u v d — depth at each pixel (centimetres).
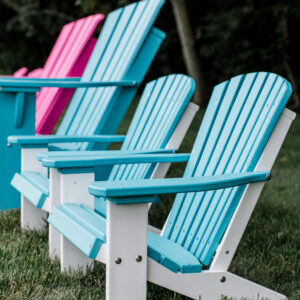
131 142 428
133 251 241
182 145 832
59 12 1945
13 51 2289
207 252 277
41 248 358
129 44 520
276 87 283
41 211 414
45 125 587
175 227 319
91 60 584
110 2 1302
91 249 246
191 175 328
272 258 361
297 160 772
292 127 1115
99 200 359
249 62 1695
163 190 229
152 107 422
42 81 532
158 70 1877
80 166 312
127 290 241
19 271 314
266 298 271
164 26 1798
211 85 1823
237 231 269
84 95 561
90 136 423
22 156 414
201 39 1797
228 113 321
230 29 1650
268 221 455
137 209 241
